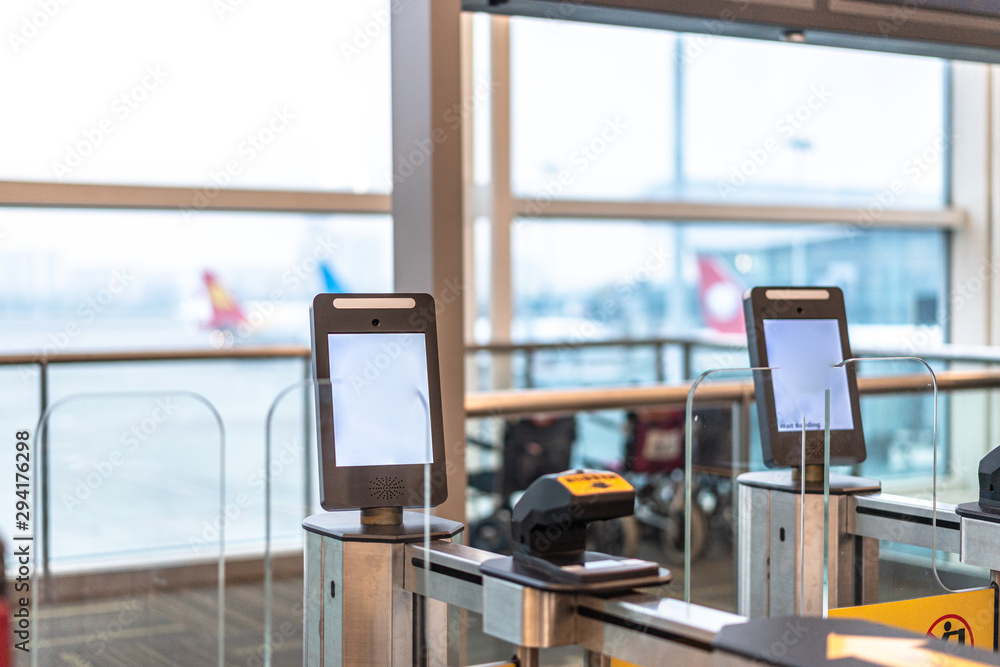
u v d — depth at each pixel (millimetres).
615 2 2562
